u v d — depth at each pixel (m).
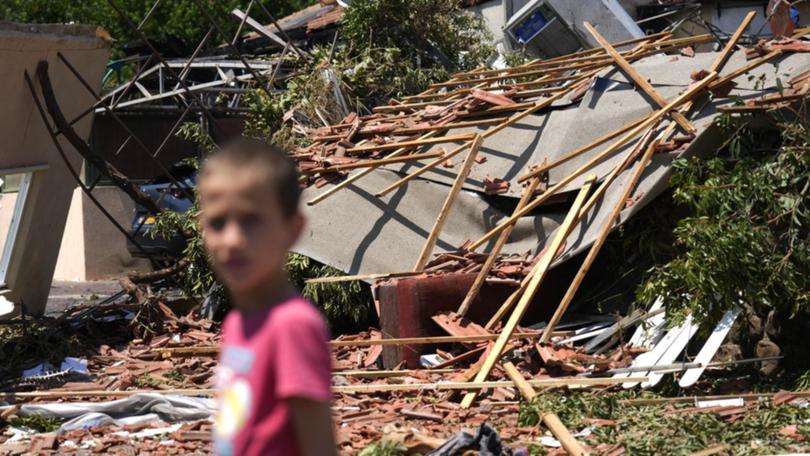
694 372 8.17
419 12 16.11
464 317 9.31
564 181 9.98
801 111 8.88
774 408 7.32
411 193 11.17
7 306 10.15
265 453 2.71
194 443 7.24
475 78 13.45
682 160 9.05
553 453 6.53
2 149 11.27
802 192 8.48
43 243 12.61
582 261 10.05
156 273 12.30
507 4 19.39
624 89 10.70
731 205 8.59
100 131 19.80
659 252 9.52
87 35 11.94
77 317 11.55
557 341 9.11
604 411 7.48
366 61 14.60
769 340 8.72
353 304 11.14
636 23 19.28
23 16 33.31
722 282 8.10
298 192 2.85
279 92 15.59
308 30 20.41
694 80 10.07
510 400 8.03
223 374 2.83
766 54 10.06
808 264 8.27
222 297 12.02
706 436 6.82
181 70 19.95
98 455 7.00
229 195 2.75
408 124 12.20
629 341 9.23
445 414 7.74
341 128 12.65
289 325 2.71
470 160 10.52
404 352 9.19
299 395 2.63
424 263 10.15
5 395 8.48
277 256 2.79
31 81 11.34
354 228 11.07
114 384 9.05
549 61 12.91
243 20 15.97
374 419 7.64
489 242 10.55
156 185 17.17
